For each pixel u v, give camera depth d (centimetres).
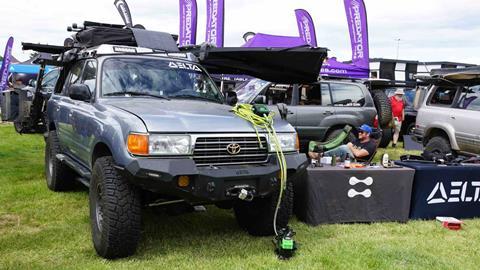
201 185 361
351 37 1459
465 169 549
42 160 831
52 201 559
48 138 616
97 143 414
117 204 366
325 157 566
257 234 456
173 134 364
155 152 357
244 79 1010
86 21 647
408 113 1357
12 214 506
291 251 403
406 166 546
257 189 386
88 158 457
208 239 446
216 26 1369
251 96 884
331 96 935
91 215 403
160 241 436
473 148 796
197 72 530
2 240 423
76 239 432
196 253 409
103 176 377
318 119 907
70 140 522
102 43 573
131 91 473
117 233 367
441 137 871
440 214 545
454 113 844
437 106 901
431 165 546
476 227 524
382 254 416
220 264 384
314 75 579
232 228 484
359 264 394
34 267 364
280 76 603
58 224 475
